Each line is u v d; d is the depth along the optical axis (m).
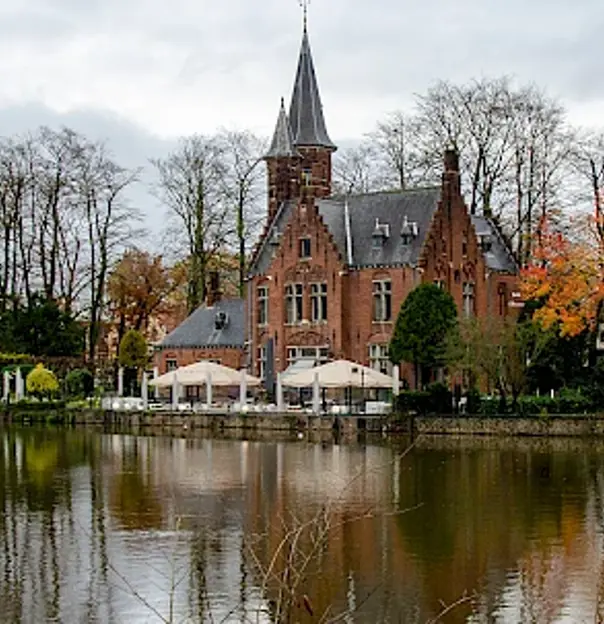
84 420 70.56
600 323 62.41
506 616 22.50
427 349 63.84
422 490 37.41
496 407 59.66
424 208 74.50
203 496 36.53
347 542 28.72
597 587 24.45
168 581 24.88
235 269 95.56
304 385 64.44
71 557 27.25
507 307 78.69
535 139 79.06
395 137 92.50
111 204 89.06
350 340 74.25
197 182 92.25
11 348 82.75
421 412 60.28
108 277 94.94
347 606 23.08
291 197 81.94
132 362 85.00
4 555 27.44
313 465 45.28
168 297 103.75
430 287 64.75
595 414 56.50
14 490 38.12
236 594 23.86
